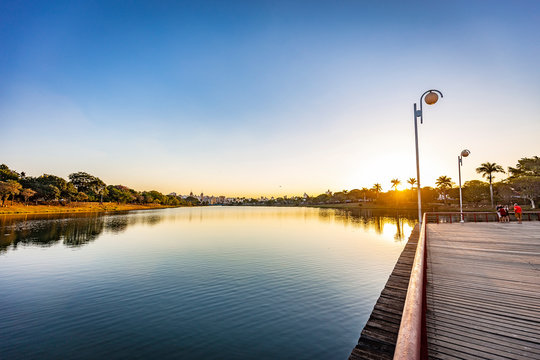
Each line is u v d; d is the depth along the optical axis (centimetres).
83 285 1336
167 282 1372
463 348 384
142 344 788
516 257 938
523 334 420
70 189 8775
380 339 485
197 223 5228
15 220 4803
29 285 1341
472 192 7931
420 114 1426
